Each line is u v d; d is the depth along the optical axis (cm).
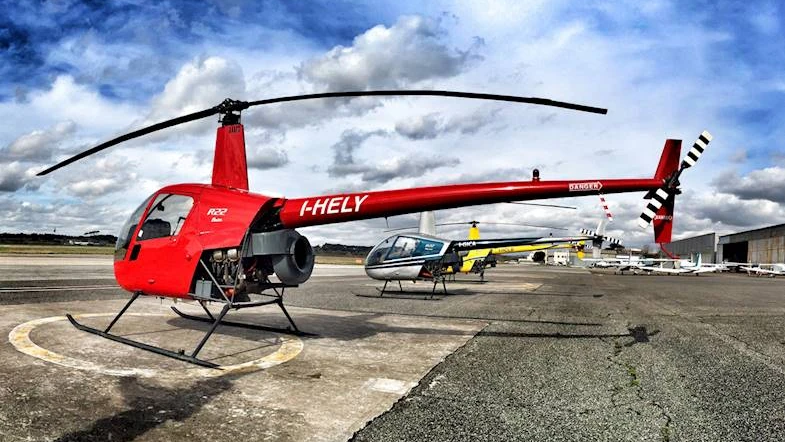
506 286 1898
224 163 629
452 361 503
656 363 512
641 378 447
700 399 384
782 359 545
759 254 7362
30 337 549
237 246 528
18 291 1042
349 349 556
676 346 612
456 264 1389
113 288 1220
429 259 1273
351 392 385
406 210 545
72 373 410
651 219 577
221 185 629
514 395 386
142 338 576
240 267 531
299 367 464
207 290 539
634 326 783
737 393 403
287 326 707
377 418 325
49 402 336
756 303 1268
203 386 392
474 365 487
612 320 855
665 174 565
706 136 553
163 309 849
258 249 537
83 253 4816
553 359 522
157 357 486
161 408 335
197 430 296
